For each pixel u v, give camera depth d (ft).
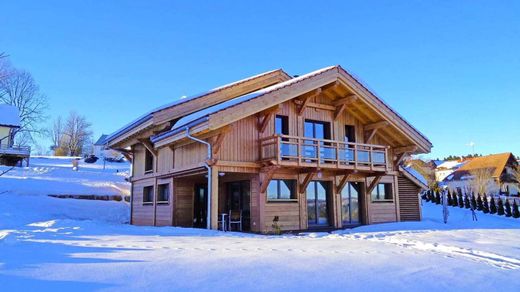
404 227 49.52
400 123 55.67
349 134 57.52
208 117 40.14
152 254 20.67
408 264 20.20
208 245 25.96
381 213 58.44
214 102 51.80
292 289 14.48
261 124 47.98
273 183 48.93
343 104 54.19
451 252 26.43
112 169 140.05
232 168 45.14
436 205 89.20
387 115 54.60
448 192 90.74
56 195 79.00
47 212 66.39
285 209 49.06
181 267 17.17
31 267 16.42
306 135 53.01
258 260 19.42
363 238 35.22
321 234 40.29
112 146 64.28
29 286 13.70
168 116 48.47
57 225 41.39
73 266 16.89
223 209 53.36
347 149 50.90
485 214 77.71
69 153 215.10
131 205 65.98
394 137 59.31
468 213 77.20
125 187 95.66
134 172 66.54
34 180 90.74
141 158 64.18
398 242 31.81
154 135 51.65
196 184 56.08
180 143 50.96
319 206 53.31
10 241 24.13
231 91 53.31
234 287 14.38
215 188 43.52
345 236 36.81
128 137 57.62
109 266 17.06
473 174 152.97
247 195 49.65
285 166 45.93
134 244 25.54
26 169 108.68
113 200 83.30
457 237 36.52
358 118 58.03
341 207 54.39
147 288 13.84
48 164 140.67
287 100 47.55
